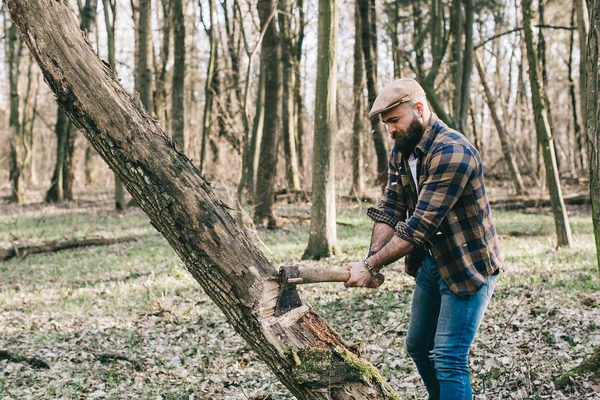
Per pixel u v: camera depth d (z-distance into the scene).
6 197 28.58
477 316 3.29
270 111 15.35
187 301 8.09
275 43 15.23
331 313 6.86
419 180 3.36
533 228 14.34
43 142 46.44
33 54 2.80
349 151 23.25
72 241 14.05
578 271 8.54
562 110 41.19
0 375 5.34
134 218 18.66
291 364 2.79
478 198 3.26
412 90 3.30
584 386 4.22
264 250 11.83
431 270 3.44
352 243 12.41
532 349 5.17
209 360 5.52
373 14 21.98
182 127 20.16
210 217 2.82
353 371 2.78
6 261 12.79
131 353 5.86
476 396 4.15
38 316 7.69
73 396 4.79
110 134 2.78
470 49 13.48
